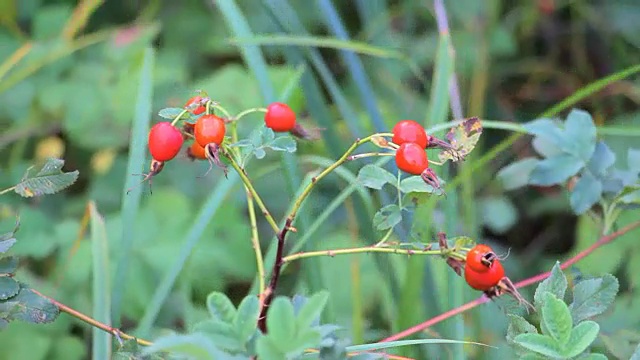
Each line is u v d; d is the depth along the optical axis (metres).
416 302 0.94
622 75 0.96
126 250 0.93
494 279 0.80
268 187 1.27
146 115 0.96
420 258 0.94
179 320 1.06
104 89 1.32
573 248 1.27
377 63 1.38
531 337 0.75
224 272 1.11
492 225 1.29
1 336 1.02
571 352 0.74
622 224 1.07
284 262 0.82
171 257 1.09
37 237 1.10
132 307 1.07
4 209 1.10
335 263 1.10
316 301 0.71
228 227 1.14
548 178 0.91
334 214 1.25
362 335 1.00
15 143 1.33
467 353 0.99
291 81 1.01
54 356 1.02
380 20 1.37
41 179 0.81
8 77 1.35
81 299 1.06
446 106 0.99
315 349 0.77
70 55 1.37
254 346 0.72
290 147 0.79
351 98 1.43
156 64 1.35
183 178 1.24
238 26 1.01
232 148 0.80
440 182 0.79
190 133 0.82
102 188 1.26
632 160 0.93
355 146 0.80
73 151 1.33
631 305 0.97
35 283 1.07
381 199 0.98
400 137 0.80
